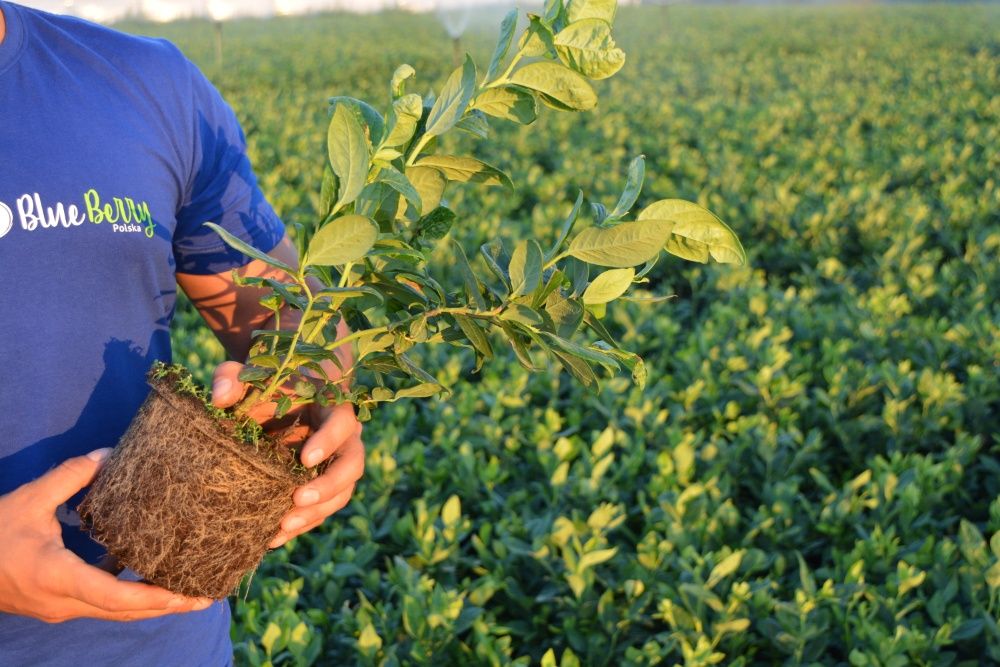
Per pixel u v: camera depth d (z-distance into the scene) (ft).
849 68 74.33
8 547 4.15
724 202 29.55
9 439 4.64
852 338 17.90
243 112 47.57
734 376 15.89
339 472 4.79
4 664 4.81
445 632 9.66
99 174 4.78
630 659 9.68
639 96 55.47
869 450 14.89
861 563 10.34
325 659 10.23
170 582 4.38
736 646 10.02
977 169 33.09
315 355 4.58
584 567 10.28
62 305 4.68
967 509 13.79
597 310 4.85
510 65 4.56
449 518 11.17
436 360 15.92
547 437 13.48
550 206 28.14
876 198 27.12
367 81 79.36
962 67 72.64
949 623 9.77
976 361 16.61
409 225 4.95
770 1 252.01
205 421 4.39
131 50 5.19
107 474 4.47
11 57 4.66
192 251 5.73
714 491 12.08
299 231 4.47
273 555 11.31
